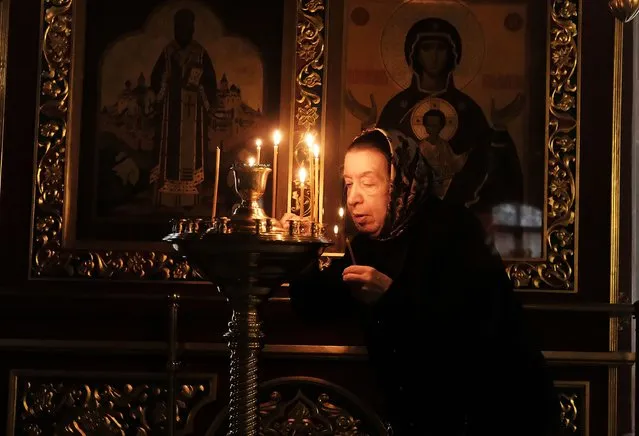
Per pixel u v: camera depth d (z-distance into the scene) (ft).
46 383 16.63
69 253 16.62
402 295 13.87
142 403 16.63
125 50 16.88
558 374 16.79
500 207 16.76
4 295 16.57
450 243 14.03
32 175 16.75
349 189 15.02
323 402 16.57
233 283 12.58
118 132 16.79
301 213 15.76
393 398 14.39
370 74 16.92
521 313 13.93
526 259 16.74
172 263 16.66
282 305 16.62
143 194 16.75
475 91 16.89
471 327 13.61
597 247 16.88
